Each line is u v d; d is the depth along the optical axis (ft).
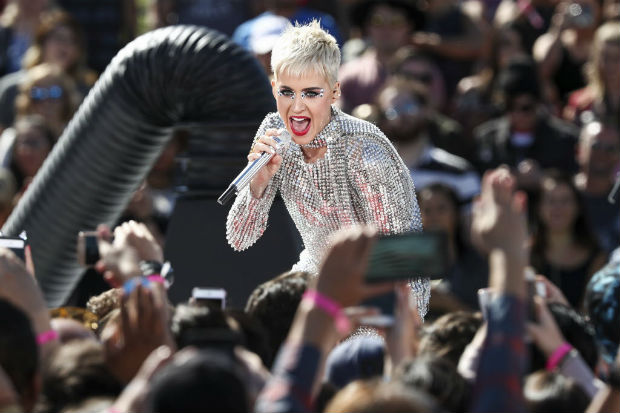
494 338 24.81
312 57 39.27
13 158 76.95
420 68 88.33
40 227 56.59
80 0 100.94
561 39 93.56
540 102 83.25
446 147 83.56
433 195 68.80
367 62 89.04
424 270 25.03
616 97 86.12
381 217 41.22
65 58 88.28
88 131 54.95
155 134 54.54
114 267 34.01
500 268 25.09
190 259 52.47
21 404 28.68
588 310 42.29
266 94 53.42
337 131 40.55
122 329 29.71
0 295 31.37
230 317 31.65
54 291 57.82
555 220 67.82
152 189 78.74
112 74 54.34
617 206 76.02
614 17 94.79
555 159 82.07
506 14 97.55
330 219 41.81
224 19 102.58
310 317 24.29
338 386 33.01
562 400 30.53
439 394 27.99
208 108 53.11
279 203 51.29
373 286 24.95
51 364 29.66
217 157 52.90
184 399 23.18
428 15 94.73
